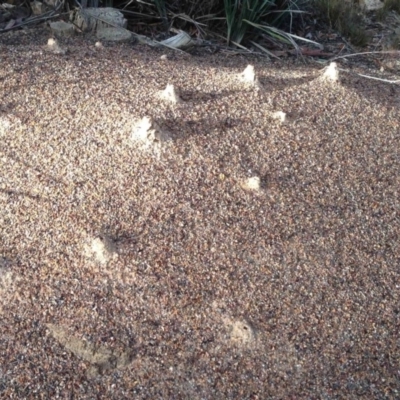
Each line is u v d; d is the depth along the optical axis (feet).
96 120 3.92
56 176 3.61
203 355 3.00
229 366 2.98
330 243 3.50
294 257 3.40
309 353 3.06
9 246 3.33
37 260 3.27
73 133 3.83
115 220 3.41
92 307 3.11
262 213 3.55
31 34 5.49
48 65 4.50
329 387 2.96
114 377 2.91
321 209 3.66
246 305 3.18
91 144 3.76
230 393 2.89
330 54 6.17
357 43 6.54
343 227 3.60
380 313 3.26
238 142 3.90
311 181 3.80
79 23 5.62
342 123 4.31
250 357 3.02
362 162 4.03
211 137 3.88
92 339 3.01
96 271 3.23
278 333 3.10
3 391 2.84
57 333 3.03
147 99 4.12
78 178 3.59
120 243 3.32
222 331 3.08
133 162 3.67
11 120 3.91
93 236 3.33
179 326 3.08
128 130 3.83
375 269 3.45
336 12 6.76
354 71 5.69
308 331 3.14
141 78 4.44
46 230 3.38
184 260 3.29
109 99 4.10
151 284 3.20
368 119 4.43
